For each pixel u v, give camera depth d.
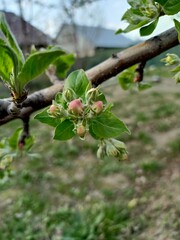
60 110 0.71
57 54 0.75
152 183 7.01
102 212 5.76
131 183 7.15
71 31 14.34
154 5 0.86
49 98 0.92
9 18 8.73
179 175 7.13
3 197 6.86
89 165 8.23
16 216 6.11
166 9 0.79
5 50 0.78
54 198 6.80
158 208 5.95
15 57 0.78
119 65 0.97
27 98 0.90
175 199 6.19
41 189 7.21
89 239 5.24
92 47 17.22
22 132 1.45
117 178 7.43
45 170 8.12
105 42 28.59
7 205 6.57
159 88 15.57
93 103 0.70
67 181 7.55
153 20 0.87
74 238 5.29
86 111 0.70
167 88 15.52
